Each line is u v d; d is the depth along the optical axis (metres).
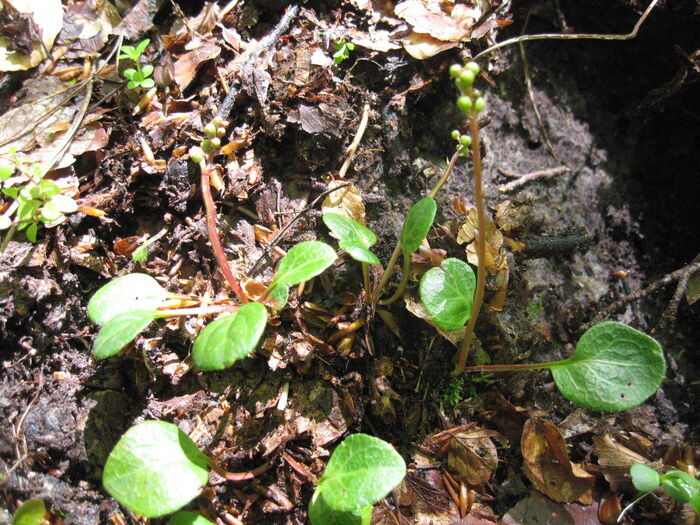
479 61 0.23
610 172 0.25
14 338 0.18
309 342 0.20
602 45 0.25
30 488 0.17
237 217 0.21
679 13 0.23
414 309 0.20
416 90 0.22
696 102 0.25
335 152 0.21
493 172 0.23
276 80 0.21
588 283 0.24
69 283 0.19
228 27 0.22
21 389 0.18
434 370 0.21
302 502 0.18
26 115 0.20
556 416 0.21
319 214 0.21
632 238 0.25
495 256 0.21
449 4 0.22
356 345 0.20
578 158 0.25
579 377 0.18
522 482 0.20
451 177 0.22
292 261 0.17
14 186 0.19
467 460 0.20
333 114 0.21
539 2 0.24
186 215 0.20
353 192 0.21
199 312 0.17
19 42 0.21
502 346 0.22
